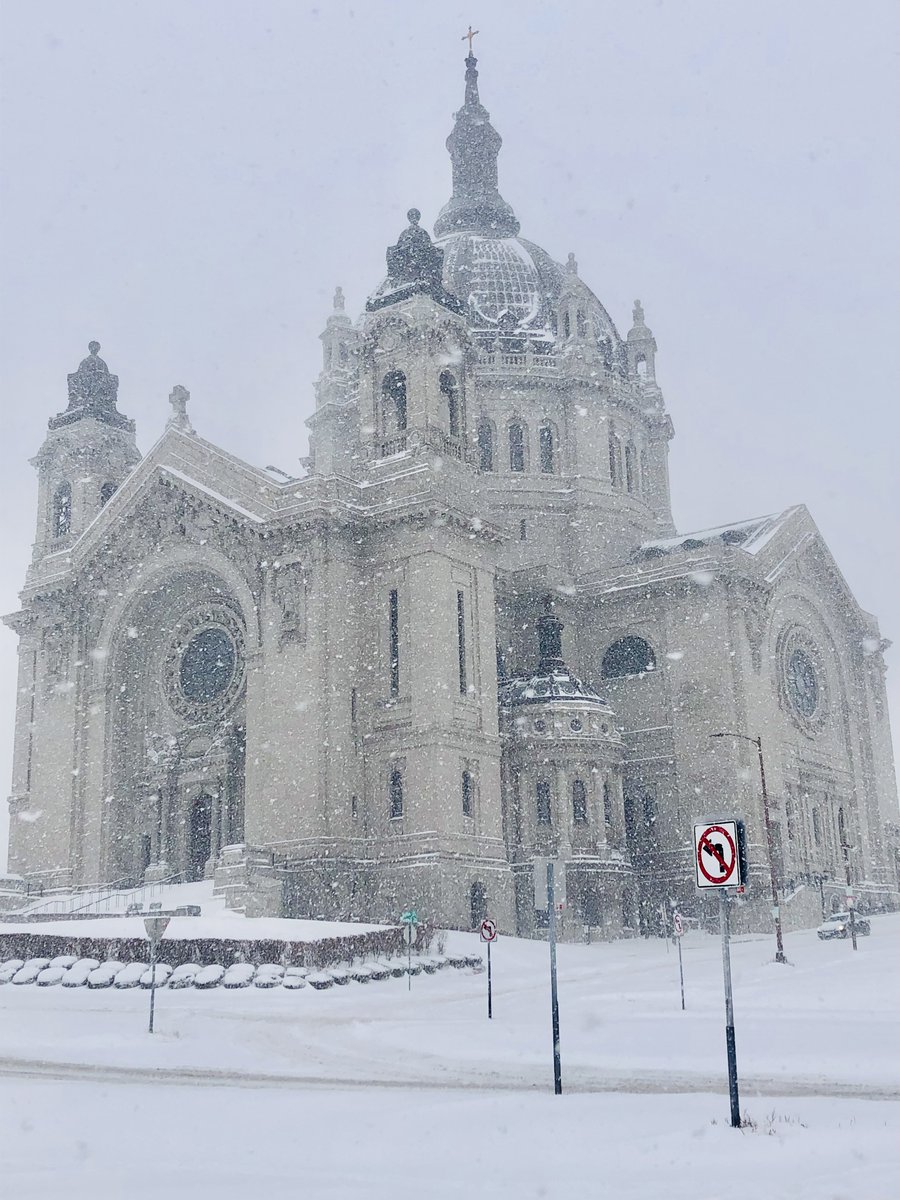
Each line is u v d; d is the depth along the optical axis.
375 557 72.50
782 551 87.12
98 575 82.94
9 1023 33.72
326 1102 19.44
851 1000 34.75
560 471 95.12
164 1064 25.86
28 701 85.56
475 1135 16.28
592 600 85.06
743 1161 14.26
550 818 75.19
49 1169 14.35
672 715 79.94
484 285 100.62
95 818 78.81
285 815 68.50
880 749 96.50
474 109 112.56
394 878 66.81
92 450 88.50
